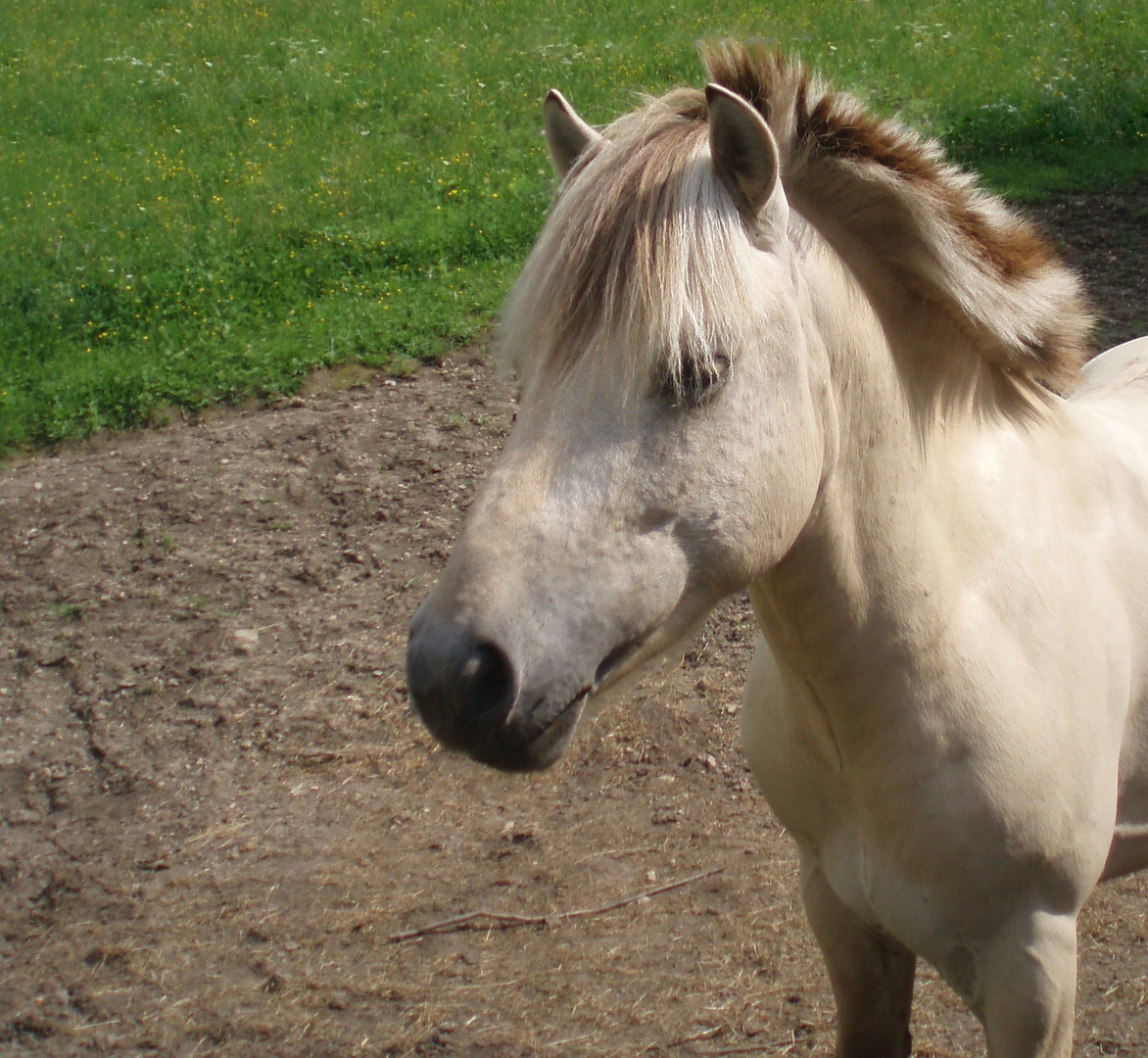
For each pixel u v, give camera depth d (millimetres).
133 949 3068
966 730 1649
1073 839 1736
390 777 3666
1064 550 1826
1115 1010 2559
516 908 3088
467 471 5020
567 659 1372
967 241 1678
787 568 1632
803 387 1507
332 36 11484
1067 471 1913
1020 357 1824
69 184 8117
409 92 9773
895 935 1808
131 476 5238
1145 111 8133
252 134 9070
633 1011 2717
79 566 4750
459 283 6520
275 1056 2705
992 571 1725
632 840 3289
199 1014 2848
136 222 7418
